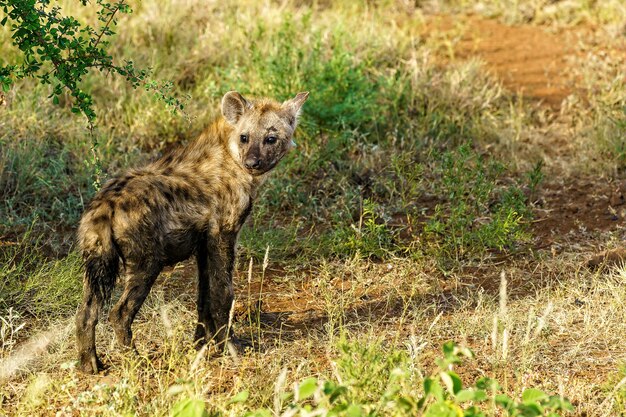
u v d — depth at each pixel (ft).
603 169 56.70
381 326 40.01
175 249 36.04
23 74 40.14
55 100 39.99
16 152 53.16
